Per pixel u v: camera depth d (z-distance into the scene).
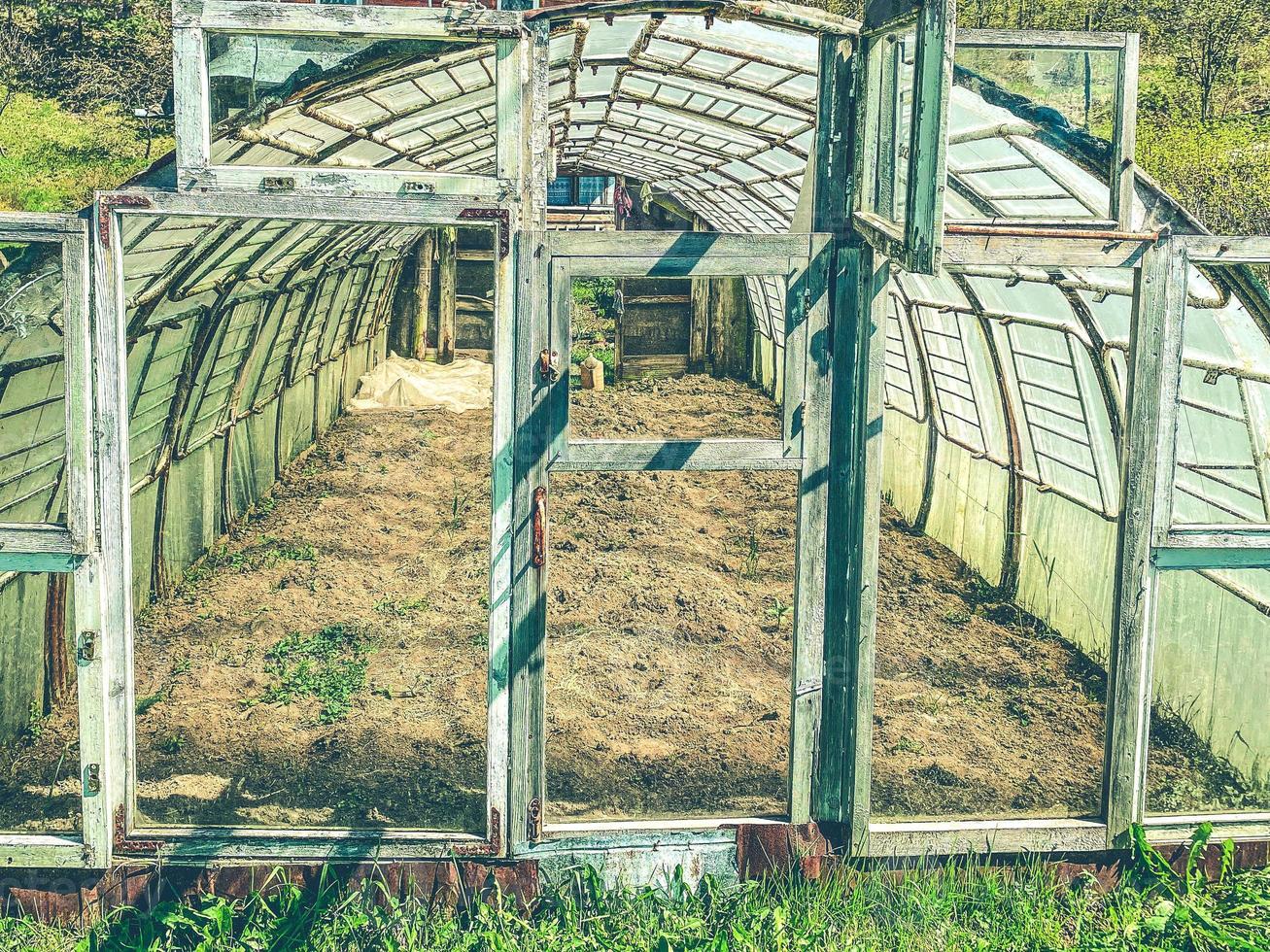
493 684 4.22
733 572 8.75
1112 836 4.45
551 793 5.28
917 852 4.40
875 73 4.22
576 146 10.59
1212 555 4.40
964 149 5.00
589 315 19.12
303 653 6.92
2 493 4.94
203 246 5.57
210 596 7.76
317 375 12.09
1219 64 17.09
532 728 4.25
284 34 4.00
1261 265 4.31
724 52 5.39
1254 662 5.23
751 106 6.49
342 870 4.21
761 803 5.21
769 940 4.03
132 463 6.71
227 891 4.16
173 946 3.97
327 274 10.42
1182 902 4.19
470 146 7.15
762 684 6.71
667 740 5.89
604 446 4.22
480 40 4.05
